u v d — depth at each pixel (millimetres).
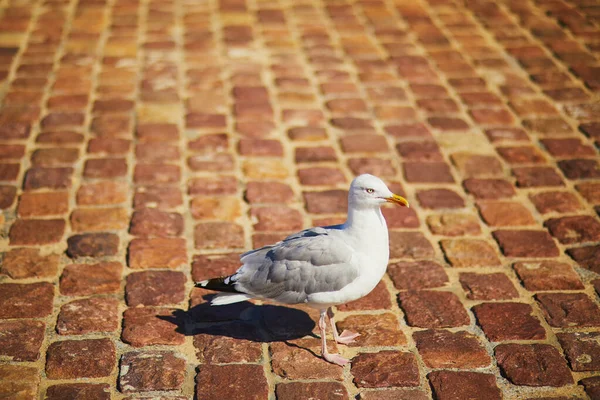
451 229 2980
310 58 4074
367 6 4738
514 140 3471
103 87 3770
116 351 2484
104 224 2953
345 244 2406
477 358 2479
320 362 2467
